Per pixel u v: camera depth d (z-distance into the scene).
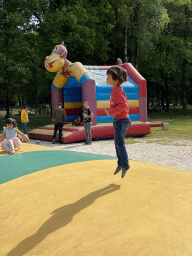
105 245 1.81
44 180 3.42
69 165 4.19
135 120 14.05
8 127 5.75
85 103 11.48
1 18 21.70
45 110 55.09
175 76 38.09
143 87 14.01
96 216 2.24
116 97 3.06
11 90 26.31
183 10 31.94
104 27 24.33
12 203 2.86
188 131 15.45
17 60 21.73
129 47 28.06
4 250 2.06
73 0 22.92
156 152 9.50
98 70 14.58
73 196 2.77
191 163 7.68
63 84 14.56
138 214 2.19
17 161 4.58
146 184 2.99
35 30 23.78
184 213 2.17
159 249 1.69
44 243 1.99
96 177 3.40
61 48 13.36
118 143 3.13
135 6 24.34
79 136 12.46
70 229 2.10
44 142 12.91
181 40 30.95
